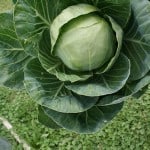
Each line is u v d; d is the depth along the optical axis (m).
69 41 1.15
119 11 1.12
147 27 1.11
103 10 1.15
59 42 1.16
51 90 1.14
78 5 1.14
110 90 1.09
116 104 1.14
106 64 1.18
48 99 1.12
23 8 1.12
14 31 1.20
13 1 1.17
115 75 1.12
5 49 1.22
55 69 1.15
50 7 1.14
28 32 1.14
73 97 1.13
